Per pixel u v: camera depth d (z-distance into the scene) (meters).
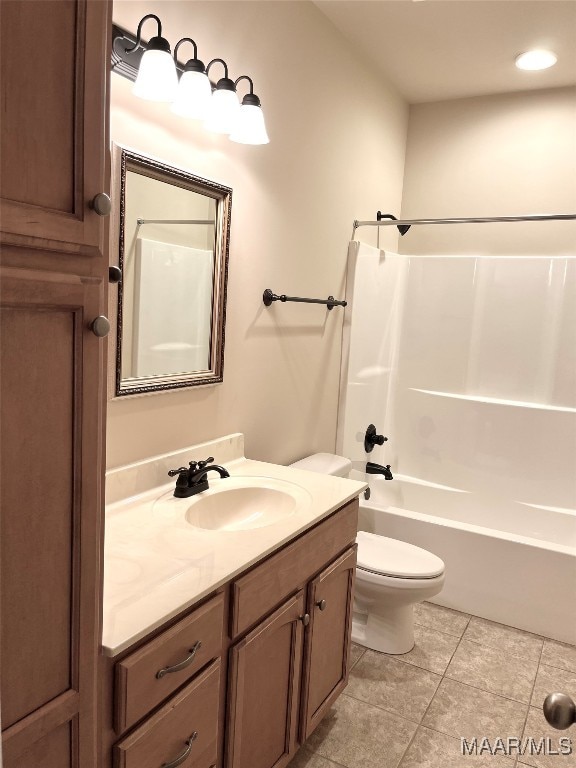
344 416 2.96
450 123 3.43
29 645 0.83
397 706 2.09
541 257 3.20
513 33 2.57
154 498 1.67
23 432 0.79
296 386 2.53
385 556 2.34
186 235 1.78
